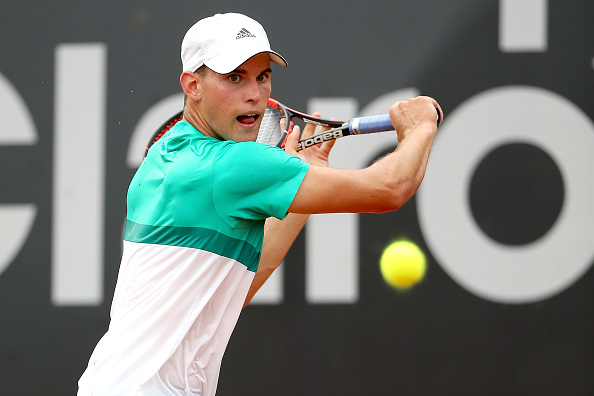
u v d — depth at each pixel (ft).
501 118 46.80
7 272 47.88
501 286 46.16
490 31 46.98
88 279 47.67
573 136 46.29
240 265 25.12
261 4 48.11
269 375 46.68
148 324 24.39
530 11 46.73
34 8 48.83
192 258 24.27
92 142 48.21
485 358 45.80
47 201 48.06
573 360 45.37
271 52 25.34
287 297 46.88
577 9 46.47
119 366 24.41
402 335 46.32
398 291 46.55
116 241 47.83
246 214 24.21
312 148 32.53
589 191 46.11
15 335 47.62
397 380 46.11
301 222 31.19
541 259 46.14
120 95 48.32
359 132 30.50
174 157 25.36
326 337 46.57
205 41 25.17
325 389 46.42
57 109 48.39
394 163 24.88
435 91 47.14
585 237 45.98
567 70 46.44
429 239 46.73
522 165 46.62
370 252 46.91
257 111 25.85
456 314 46.21
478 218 46.62
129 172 48.03
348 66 47.57
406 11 47.50
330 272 46.85
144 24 48.52
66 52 48.57
